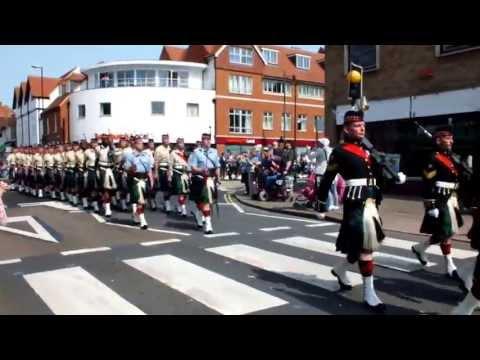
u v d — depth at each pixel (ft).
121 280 18.13
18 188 65.05
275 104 142.00
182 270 19.52
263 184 47.57
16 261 21.53
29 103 180.34
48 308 15.07
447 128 19.67
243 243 25.23
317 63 160.86
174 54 148.77
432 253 22.97
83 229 30.66
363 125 15.39
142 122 122.83
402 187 48.49
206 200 28.63
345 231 15.17
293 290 16.80
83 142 44.06
